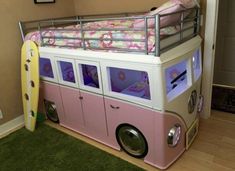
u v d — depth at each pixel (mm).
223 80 3260
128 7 2580
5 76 2471
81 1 3018
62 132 2432
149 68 1491
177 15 1628
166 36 1581
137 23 1772
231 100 2824
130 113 1772
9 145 2270
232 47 3025
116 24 2107
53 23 2871
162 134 1643
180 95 1712
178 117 1757
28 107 2488
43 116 2680
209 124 2377
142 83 1938
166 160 1772
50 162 1985
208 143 2080
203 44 2256
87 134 2287
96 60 1800
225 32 3002
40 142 2281
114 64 1686
